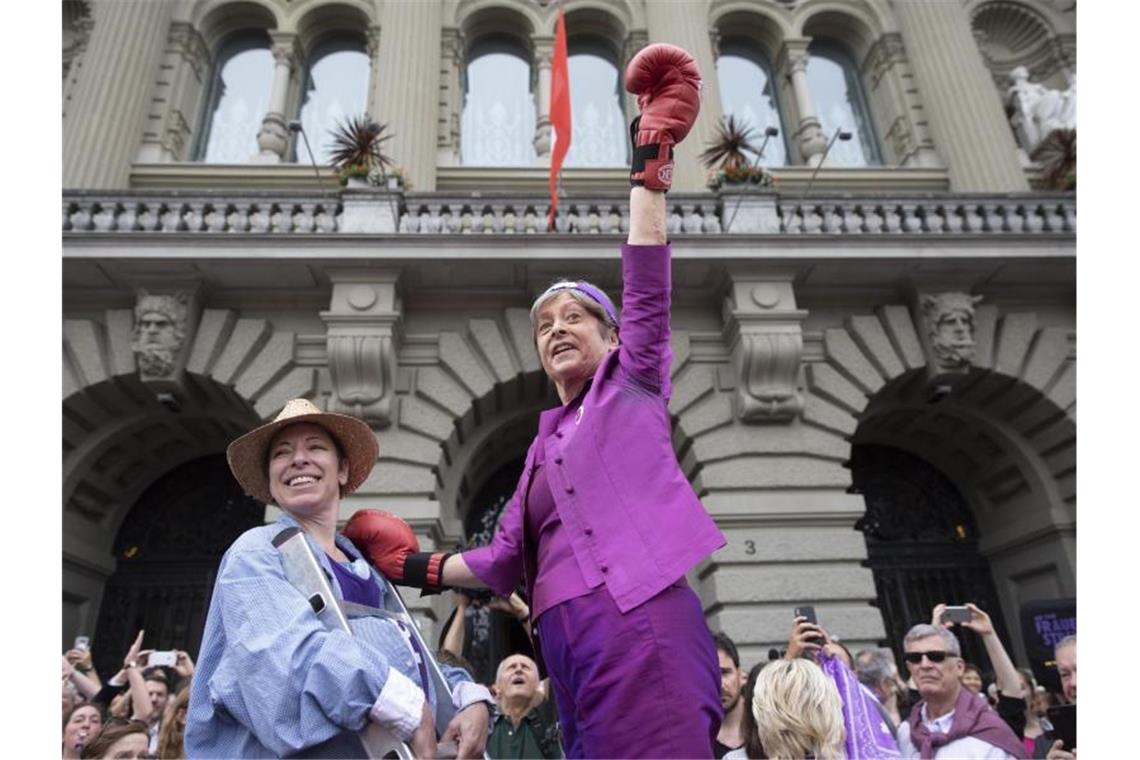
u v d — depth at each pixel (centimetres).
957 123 1315
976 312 1042
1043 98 1378
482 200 1020
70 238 927
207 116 1399
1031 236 988
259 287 994
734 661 480
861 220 1039
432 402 969
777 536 905
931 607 1140
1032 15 1539
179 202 991
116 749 388
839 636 852
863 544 907
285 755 170
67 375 959
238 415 1047
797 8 1525
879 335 1015
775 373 947
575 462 183
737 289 967
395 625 213
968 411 1097
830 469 943
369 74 1410
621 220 1014
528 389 1018
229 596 191
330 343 923
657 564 165
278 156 1319
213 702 188
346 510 905
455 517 987
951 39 1383
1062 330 1052
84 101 1207
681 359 985
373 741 173
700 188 1202
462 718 212
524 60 1494
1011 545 1123
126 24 1292
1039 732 484
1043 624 632
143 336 938
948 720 386
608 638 160
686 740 149
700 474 941
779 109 1486
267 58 1470
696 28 1377
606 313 217
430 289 1000
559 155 1031
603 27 1496
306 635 180
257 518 1147
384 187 1009
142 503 1164
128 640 1070
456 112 1373
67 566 1025
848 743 334
